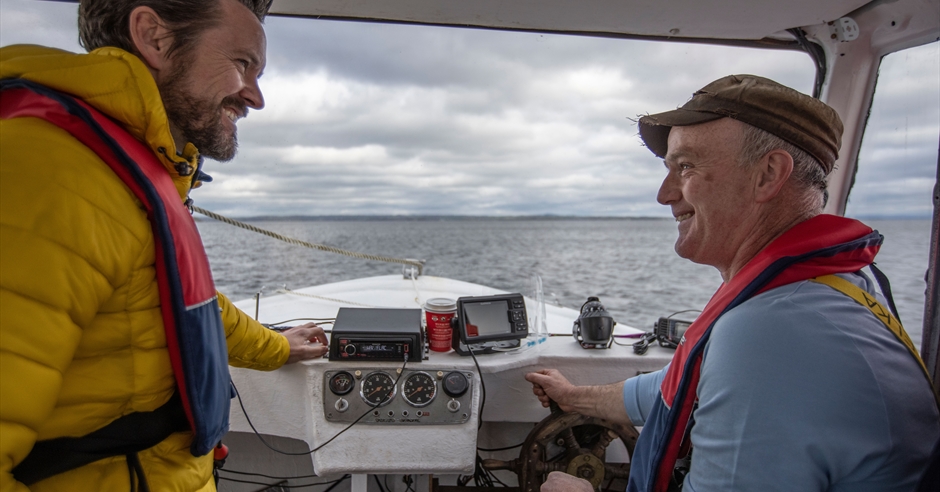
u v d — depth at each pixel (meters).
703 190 1.03
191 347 0.84
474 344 1.66
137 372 0.81
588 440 1.67
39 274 0.65
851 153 2.03
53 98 0.74
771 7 1.71
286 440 2.10
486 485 1.97
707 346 0.99
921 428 0.83
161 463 0.89
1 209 0.65
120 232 0.74
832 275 0.92
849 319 0.85
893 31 1.74
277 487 2.11
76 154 0.72
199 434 0.88
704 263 1.12
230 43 0.89
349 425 1.54
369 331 1.57
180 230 0.82
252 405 1.70
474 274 16.95
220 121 0.92
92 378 0.78
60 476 0.80
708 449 0.90
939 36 1.65
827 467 0.80
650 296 13.04
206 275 0.90
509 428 2.07
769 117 0.96
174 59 0.86
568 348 1.82
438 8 1.77
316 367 1.56
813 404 0.80
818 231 0.94
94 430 0.80
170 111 0.88
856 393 0.79
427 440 1.53
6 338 0.64
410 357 1.57
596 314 1.81
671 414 1.04
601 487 1.76
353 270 14.20
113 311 0.77
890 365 0.83
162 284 0.80
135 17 0.83
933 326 1.39
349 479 2.12
